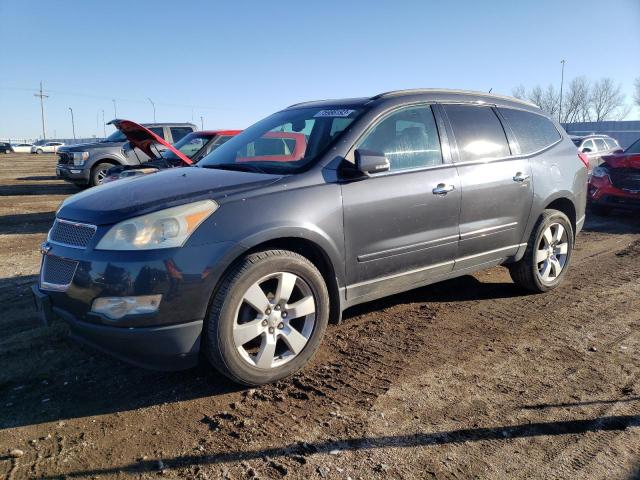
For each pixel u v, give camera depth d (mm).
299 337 3422
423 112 4281
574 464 2596
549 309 4777
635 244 7621
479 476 2512
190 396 3258
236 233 3104
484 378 3467
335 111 4156
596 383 3391
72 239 3172
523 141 4973
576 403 3150
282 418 3004
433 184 4070
